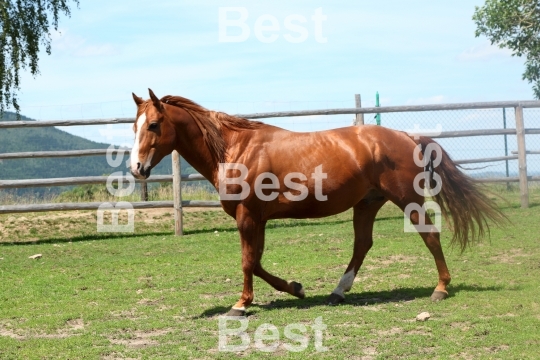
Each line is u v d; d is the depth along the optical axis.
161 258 9.96
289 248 10.26
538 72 16.80
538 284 7.32
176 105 6.80
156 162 6.68
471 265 8.52
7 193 15.82
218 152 6.76
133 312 6.94
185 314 6.75
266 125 6.91
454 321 5.95
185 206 12.33
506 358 4.91
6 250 11.17
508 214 12.34
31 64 18.78
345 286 7.00
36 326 6.46
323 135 6.84
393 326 5.92
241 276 8.55
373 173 6.73
